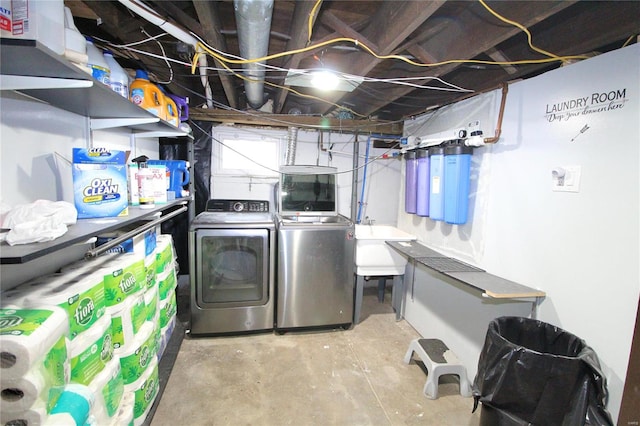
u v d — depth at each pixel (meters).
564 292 1.56
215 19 1.41
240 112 2.96
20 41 0.66
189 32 1.48
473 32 1.54
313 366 2.17
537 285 1.70
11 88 0.89
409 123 3.22
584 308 1.46
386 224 3.86
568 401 1.25
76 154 1.12
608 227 1.37
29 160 1.08
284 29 1.83
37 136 1.12
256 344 2.42
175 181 2.14
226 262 2.45
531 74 1.91
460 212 2.20
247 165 3.41
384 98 2.67
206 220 2.42
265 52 1.59
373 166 3.74
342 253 2.60
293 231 2.47
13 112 1.00
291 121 3.19
